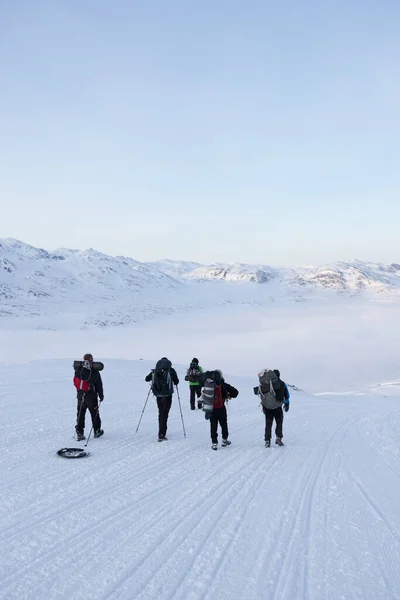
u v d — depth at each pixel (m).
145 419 12.45
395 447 10.16
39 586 3.78
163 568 4.18
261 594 3.82
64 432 9.99
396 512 5.96
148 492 6.32
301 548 4.75
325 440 11.19
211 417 9.34
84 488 6.33
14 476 6.70
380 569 4.34
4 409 12.22
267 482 7.07
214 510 5.73
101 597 3.66
